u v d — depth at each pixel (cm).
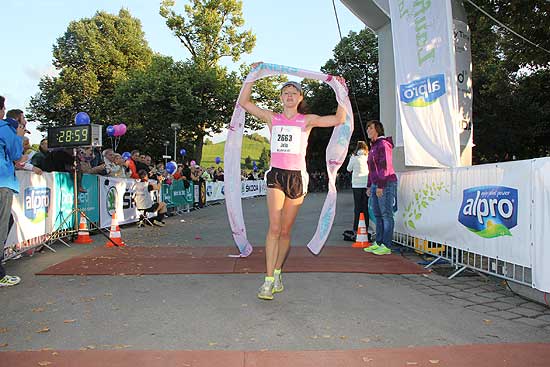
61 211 773
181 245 768
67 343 320
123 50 4312
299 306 411
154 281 504
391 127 896
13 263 606
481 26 1220
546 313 396
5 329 348
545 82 1894
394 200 676
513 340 328
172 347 312
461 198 546
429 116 680
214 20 3347
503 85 2070
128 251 698
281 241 457
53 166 827
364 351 305
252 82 474
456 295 455
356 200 820
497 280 507
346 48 3253
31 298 435
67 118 4066
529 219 425
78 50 4106
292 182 438
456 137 662
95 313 389
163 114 3189
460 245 549
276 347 312
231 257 640
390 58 899
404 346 315
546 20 1127
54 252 699
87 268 565
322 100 3391
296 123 446
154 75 3178
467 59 820
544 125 2627
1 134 485
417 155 680
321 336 334
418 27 695
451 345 317
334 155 501
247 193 2486
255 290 466
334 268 571
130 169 1141
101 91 4072
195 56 3416
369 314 389
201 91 3219
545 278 403
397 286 491
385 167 668
